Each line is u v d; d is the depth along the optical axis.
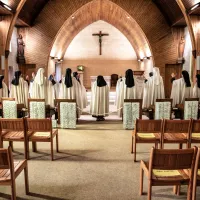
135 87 6.79
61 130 6.10
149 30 12.77
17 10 9.93
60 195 2.91
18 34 12.59
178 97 6.86
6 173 2.60
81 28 17.31
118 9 13.60
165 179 2.44
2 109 6.02
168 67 13.22
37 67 12.84
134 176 3.44
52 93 6.82
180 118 6.41
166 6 11.65
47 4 12.36
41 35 12.66
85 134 5.73
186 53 12.23
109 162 3.96
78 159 4.09
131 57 18.64
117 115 8.24
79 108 7.04
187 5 9.59
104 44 18.39
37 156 4.21
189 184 2.46
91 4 13.45
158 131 3.75
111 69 18.75
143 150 4.56
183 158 2.35
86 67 18.72
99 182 3.25
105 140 5.23
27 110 6.20
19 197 2.86
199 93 6.82
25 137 3.86
